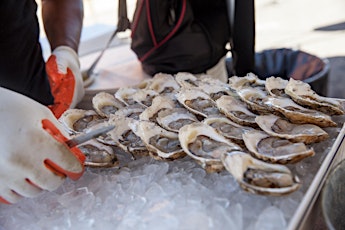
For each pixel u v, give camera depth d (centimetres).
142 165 50
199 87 62
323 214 33
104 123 55
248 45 89
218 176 44
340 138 47
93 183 47
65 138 45
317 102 52
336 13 265
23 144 41
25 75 62
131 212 41
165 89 66
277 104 52
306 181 42
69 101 68
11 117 42
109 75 107
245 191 40
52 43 82
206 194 42
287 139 47
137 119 57
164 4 90
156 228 38
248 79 62
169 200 41
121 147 51
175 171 47
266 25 258
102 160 50
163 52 95
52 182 43
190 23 92
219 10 100
